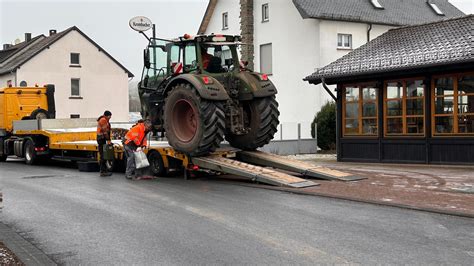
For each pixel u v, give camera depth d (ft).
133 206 30.99
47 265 19.58
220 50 45.39
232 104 43.50
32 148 61.31
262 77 44.16
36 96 68.80
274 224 25.63
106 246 22.31
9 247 22.11
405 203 30.40
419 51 53.57
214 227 25.21
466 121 49.85
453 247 21.25
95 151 51.96
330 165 55.52
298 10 90.68
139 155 43.75
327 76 58.85
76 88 139.54
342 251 20.80
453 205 29.76
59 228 25.76
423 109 53.26
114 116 144.36
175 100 42.78
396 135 55.47
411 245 21.59
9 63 142.00
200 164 41.88
